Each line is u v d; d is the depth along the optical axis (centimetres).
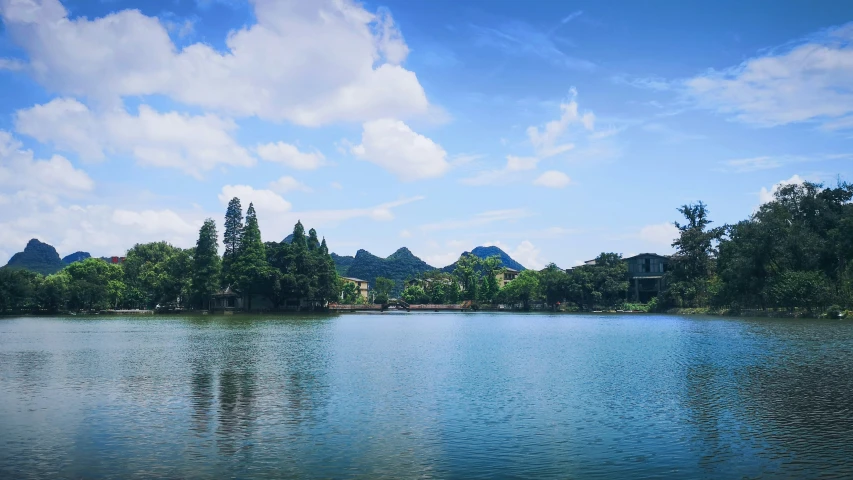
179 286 15238
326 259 16250
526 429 2011
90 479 1521
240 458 1694
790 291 8812
